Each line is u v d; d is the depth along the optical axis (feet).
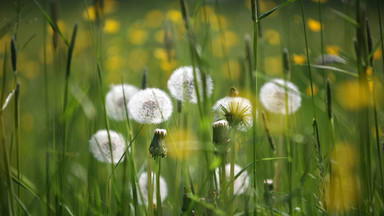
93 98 5.07
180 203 4.39
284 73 4.41
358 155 4.25
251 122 4.13
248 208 4.18
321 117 5.00
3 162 4.14
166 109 4.17
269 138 4.16
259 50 5.17
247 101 4.17
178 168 4.24
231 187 4.11
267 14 4.08
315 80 5.05
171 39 5.20
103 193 4.54
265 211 4.18
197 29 4.82
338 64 4.86
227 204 4.01
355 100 4.50
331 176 4.14
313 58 5.22
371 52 4.26
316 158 4.27
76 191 4.62
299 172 4.48
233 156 4.10
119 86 4.54
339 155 4.31
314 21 5.11
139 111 4.16
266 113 4.67
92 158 4.50
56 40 4.75
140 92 4.22
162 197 4.49
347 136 4.61
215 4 4.71
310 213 4.26
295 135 4.51
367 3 4.56
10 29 4.24
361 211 4.16
